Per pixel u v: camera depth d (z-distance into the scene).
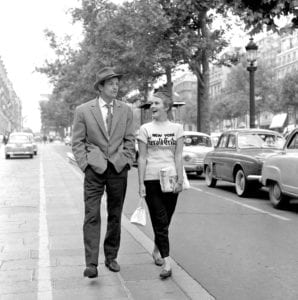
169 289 4.69
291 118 65.94
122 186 5.05
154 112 5.16
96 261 4.89
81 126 4.93
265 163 10.43
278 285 4.90
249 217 8.97
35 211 9.48
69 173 19.25
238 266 5.61
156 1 21.47
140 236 7.08
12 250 6.19
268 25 8.99
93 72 30.11
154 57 22.34
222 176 13.34
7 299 4.39
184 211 9.66
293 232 7.55
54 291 4.60
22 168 22.47
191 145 18.39
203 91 23.05
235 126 91.75
